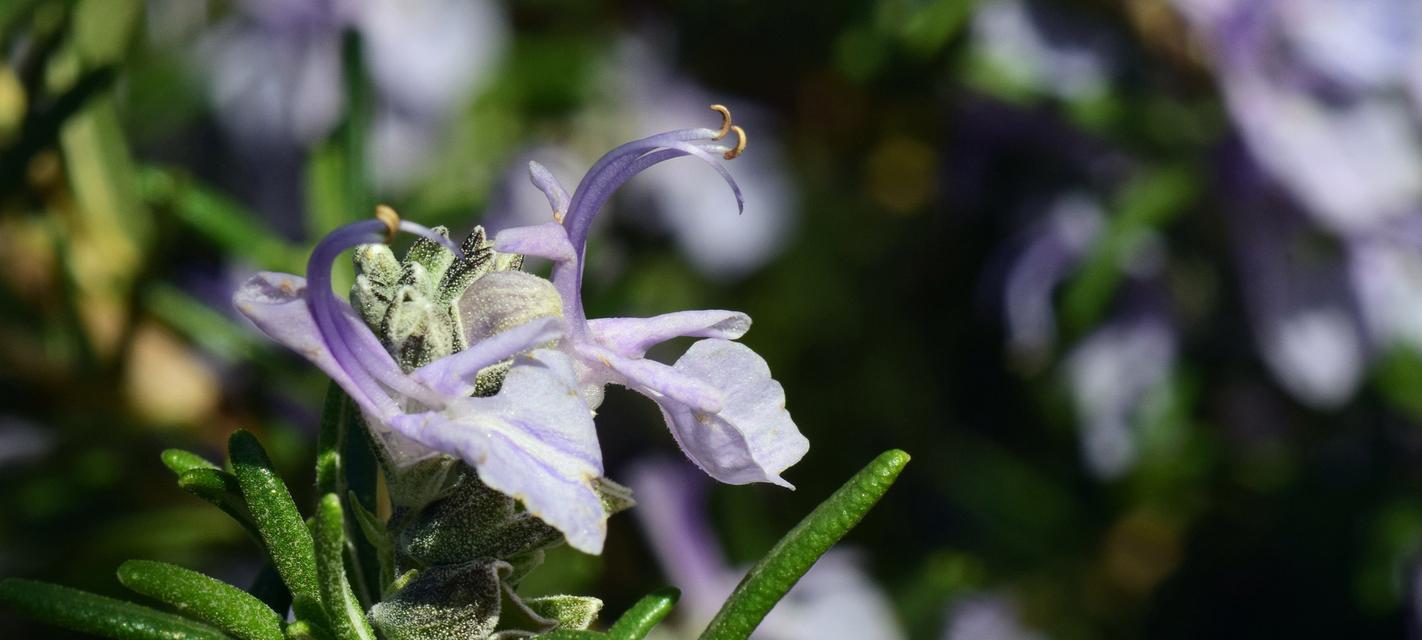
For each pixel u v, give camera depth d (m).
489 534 0.13
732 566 0.21
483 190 0.20
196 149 0.21
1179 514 0.23
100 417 0.18
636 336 0.13
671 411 0.13
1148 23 0.20
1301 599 0.22
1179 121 0.21
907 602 0.22
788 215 0.23
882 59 0.21
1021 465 0.23
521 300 0.13
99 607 0.13
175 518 0.19
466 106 0.22
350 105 0.17
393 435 0.13
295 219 0.21
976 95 0.22
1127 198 0.20
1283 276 0.21
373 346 0.13
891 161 0.23
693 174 0.23
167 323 0.18
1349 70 0.21
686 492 0.21
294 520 0.13
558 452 0.13
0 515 0.18
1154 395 0.22
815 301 0.23
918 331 0.23
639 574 0.21
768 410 0.13
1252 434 0.22
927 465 0.23
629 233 0.23
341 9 0.21
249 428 0.18
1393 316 0.21
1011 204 0.22
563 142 0.23
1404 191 0.21
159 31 0.21
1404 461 0.22
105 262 0.18
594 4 0.23
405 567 0.14
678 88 0.23
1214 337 0.22
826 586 0.22
